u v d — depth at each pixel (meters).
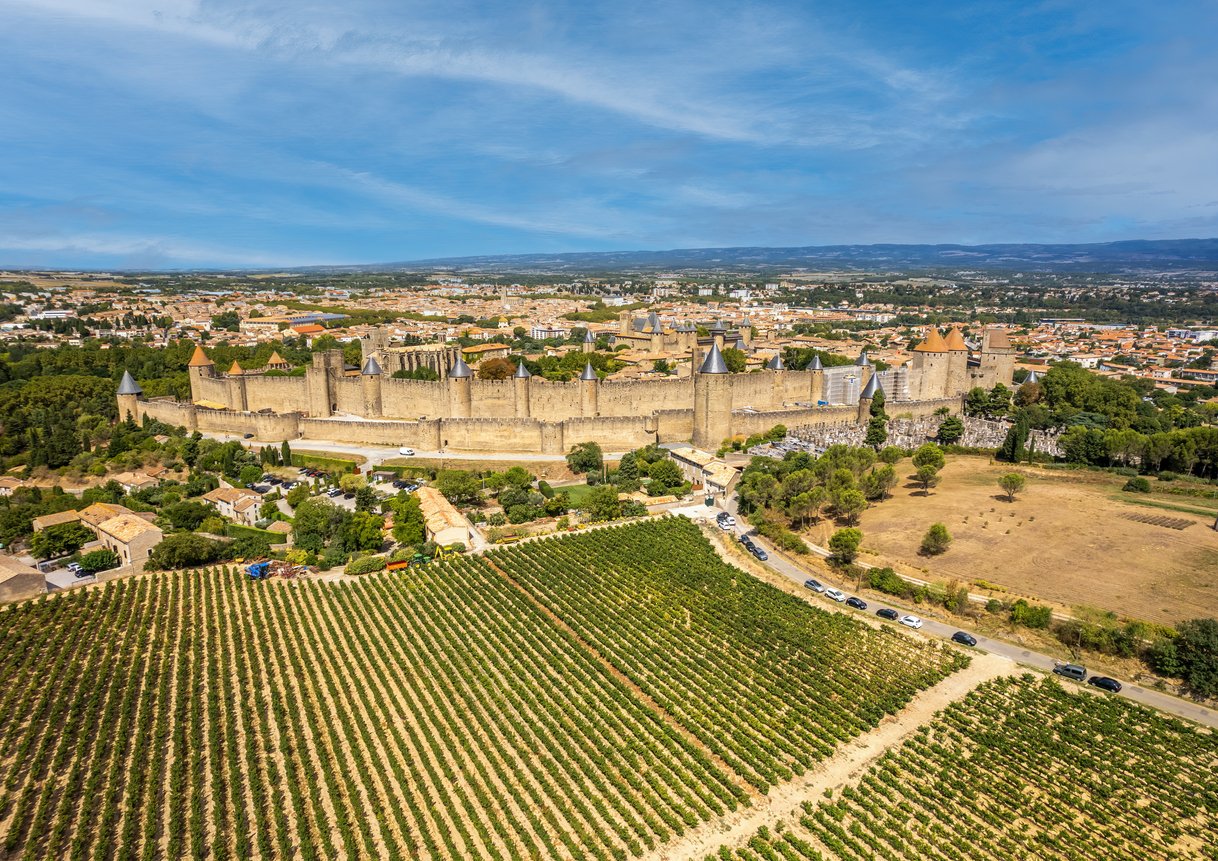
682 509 142.75
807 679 84.25
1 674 83.50
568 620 99.06
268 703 81.38
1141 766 68.31
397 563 116.19
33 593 104.12
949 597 98.31
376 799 65.50
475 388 189.38
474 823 62.50
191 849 59.84
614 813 65.19
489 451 176.62
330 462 169.50
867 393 192.12
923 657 88.06
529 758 72.38
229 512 140.12
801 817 64.12
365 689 84.50
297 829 62.94
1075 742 72.12
